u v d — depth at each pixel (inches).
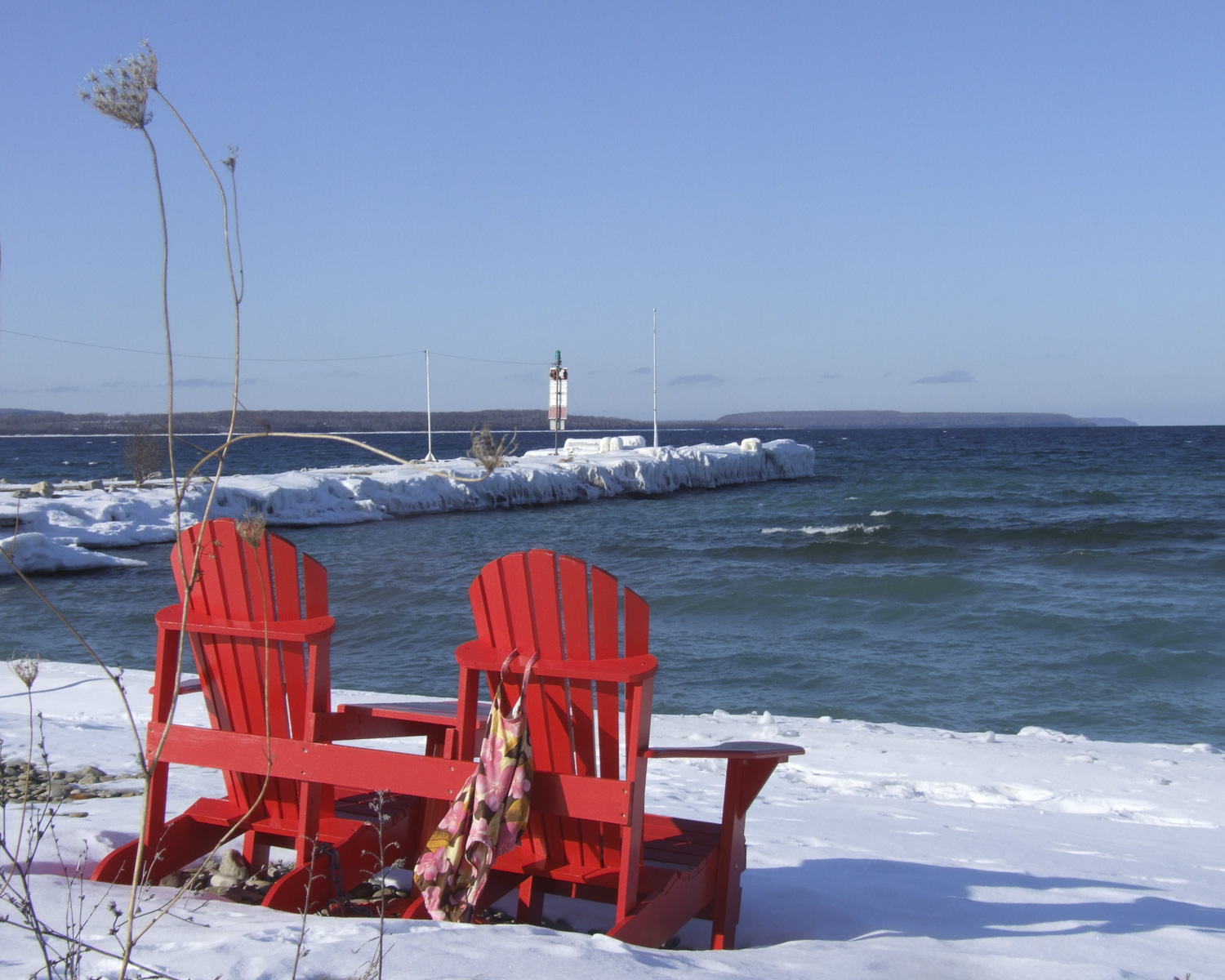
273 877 129.0
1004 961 104.4
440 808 138.4
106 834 137.9
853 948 108.1
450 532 1242.0
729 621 671.8
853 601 725.3
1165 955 113.7
